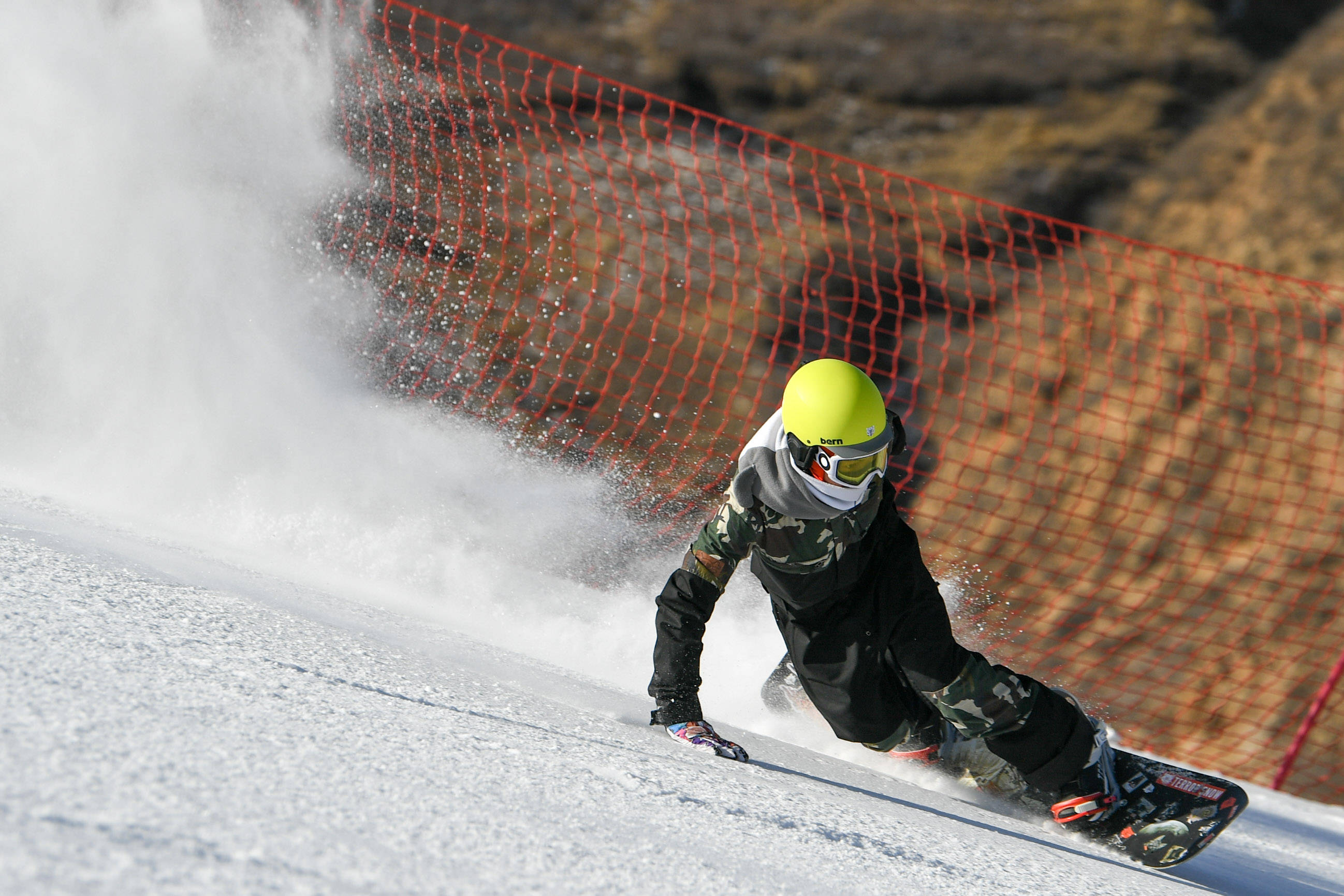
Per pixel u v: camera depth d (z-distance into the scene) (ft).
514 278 119.75
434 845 12.87
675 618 27.53
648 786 18.38
